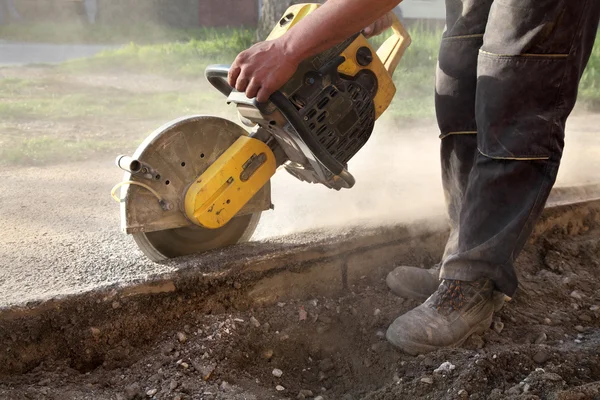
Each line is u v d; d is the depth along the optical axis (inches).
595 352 88.7
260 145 96.7
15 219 123.4
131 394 78.0
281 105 86.6
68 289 86.6
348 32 81.4
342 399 87.2
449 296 90.6
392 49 104.3
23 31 682.8
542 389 77.6
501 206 86.8
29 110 264.5
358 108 94.3
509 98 83.5
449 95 97.4
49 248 104.2
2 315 80.6
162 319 90.8
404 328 90.0
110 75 389.7
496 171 86.2
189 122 93.4
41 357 83.1
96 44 617.6
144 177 91.0
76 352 84.8
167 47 471.8
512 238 86.2
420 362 86.4
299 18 90.6
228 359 86.3
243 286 97.8
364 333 97.0
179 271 93.0
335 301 103.9
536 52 81.6
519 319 100.7
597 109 277.6
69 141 206.1
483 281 90.4
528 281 111.9
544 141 84.6
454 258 89.6
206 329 90.1
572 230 130.6
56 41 632.4
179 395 77.5
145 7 804.0
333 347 97.0
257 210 104.0
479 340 92.6
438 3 639.1
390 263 112.7
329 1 80.7
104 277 91.0
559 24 80.5
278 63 83.5
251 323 94.5
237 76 87.4
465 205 90.2
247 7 839.1
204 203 93.1
